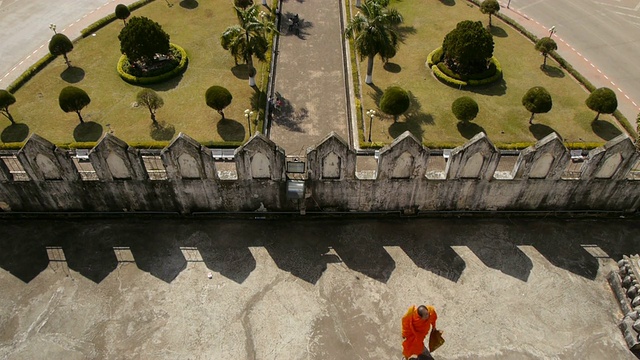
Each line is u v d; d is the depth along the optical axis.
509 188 20.02
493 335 17.22
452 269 19.12
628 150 18.61
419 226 20.64
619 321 17.64
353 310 17.81
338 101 34.84
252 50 32.66
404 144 18.08
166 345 16.78
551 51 37.75
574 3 46.25
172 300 17.95
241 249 19.62
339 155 18.50
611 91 31.89
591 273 19.06
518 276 18.92
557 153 18.59
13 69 36.97
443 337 17.14
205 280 18.56
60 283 18.34
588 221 20.94
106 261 19.06
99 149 17.98
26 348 16.61
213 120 32.81
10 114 32.19
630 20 43.75
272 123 32.69
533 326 17.47
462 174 19.42
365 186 19.72
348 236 20.19
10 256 19.16
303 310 17.78
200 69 37.22
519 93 35.53
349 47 39.22
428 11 44.88
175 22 42.22
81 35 40.28
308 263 19.20
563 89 35.97
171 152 18.16
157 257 19.23
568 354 16.73
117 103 33.97
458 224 20.75
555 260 19.47
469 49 34.47
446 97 35.00
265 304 17.92
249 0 42.31
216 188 19.62
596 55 39.59
